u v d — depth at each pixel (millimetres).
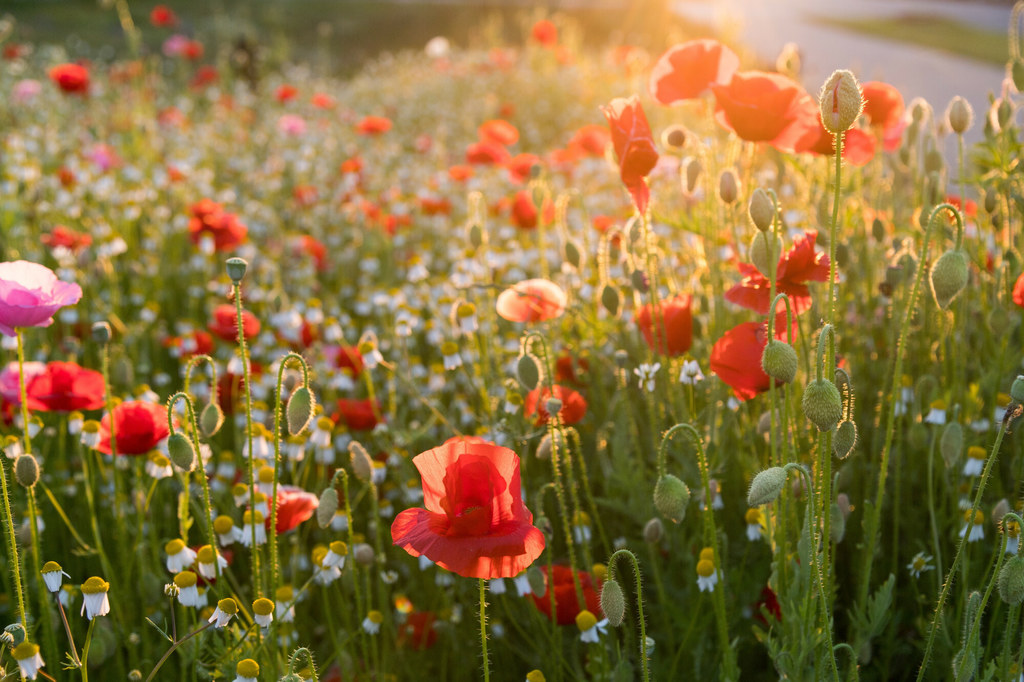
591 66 14305
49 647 2211
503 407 2973
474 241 3459
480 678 2568
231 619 2150
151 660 2387
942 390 2693
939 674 2205
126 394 3162
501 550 1518
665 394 2865
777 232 1971
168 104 11023
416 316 3846
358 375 3643
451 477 1526
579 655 2521
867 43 23703
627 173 2373
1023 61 2738
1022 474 2389
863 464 2631
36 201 5129
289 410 2002
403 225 5789
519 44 23781
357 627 2719
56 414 3416
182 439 1985
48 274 2105
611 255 3391
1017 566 1633
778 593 2021
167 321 4828
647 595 2605
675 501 1843
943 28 27625
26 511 2615
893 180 3625
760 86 2467
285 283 5090
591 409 3223
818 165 3225
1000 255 2969
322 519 2137
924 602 2359
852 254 3145
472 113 12539
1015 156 2811
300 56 20938
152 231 5395
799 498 2197
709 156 2875
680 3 31703
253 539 2023
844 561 2646
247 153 8359
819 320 2664
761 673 2387
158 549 2656
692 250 3336
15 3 23375
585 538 2344
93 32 21031
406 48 24594
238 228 4914
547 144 11367
